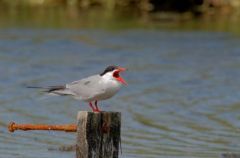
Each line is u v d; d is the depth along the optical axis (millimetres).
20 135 14070
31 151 12922
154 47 23406
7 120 15312
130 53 22625
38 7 31359
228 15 29344
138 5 30594
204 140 14070
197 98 17719
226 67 21016
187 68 20906
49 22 27594
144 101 17328
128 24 27312
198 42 24125
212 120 15727
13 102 17047
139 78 19703
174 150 13289
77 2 31625
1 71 20281
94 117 10047
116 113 10125
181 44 23828
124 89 18500
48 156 12555
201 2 29969
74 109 16484
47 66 21016
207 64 21375
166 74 20141
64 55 22484
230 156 12922
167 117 15906
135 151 13148
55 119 15477
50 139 13812
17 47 23297
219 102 17359
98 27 26562
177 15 29281
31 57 22094
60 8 31172
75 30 25922
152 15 29391
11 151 12898
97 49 23125
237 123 15484
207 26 27062
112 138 10148
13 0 32281
